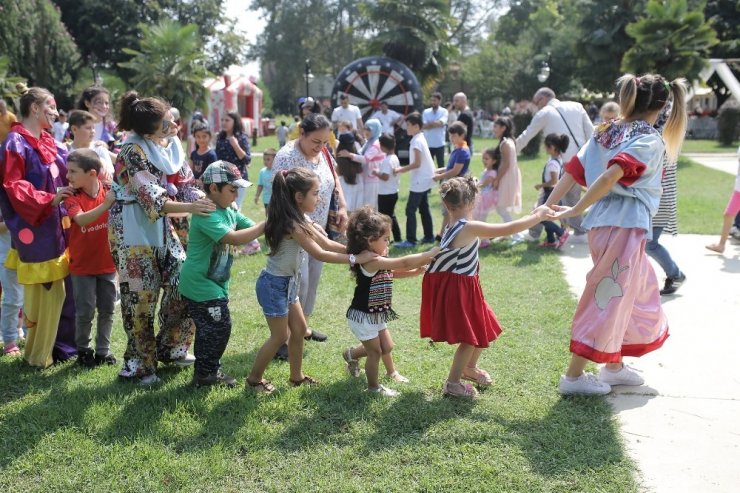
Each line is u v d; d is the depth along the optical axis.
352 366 4.54
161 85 24.58
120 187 4.23
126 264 4.25
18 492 3.22
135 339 4.37
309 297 5.27
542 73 27.25
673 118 4.43
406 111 20.47
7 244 4.93
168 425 3.79
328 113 21.00
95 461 3.47
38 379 4.50
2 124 4.96
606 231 3.96
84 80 29.28
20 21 26.45
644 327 4.18
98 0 36.59
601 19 28.53
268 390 4.25
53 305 4.62
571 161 4.24
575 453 3.48
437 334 4.06
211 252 4.15
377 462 3.42
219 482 3.28
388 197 8.89
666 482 3.22
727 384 4.32
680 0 22.38
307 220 4.10
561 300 6.16
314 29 65.88
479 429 3.72
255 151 27.94
